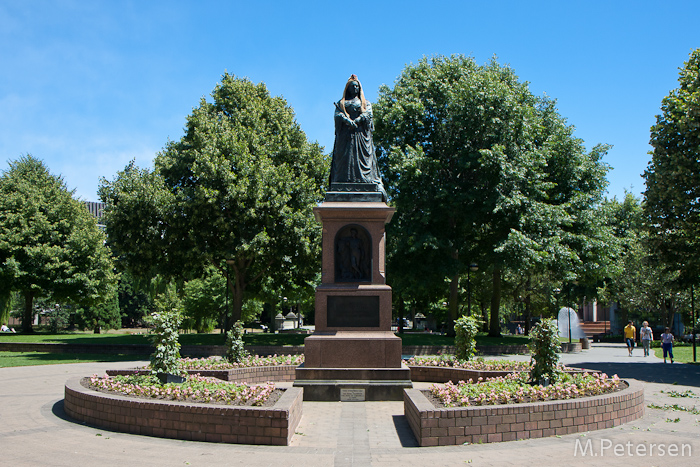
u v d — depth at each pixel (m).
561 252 29.97
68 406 10.95
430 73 33.06
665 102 22.55
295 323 69.62
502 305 60.31
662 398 13.48
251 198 28.22
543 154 31.55
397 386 12.73
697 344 42.22
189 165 29.86
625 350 35.28
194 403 9.29
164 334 11.45
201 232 28.20
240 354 16.38
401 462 7.53
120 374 13.25
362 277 13.76
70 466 7.33
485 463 7.44
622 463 7.41
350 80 15.07
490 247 33.97
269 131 32.38
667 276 40.91
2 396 13.55
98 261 40.94
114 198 29.48
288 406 8.84
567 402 9.21
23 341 33.25
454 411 8.55
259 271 33.44
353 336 13.30
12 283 37.97
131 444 8.52
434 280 32.09
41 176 43.62
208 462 7.51
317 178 33.38
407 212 31.11
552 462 7.47
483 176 29.22
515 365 14.98
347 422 10.33
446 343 29.52
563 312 48.69
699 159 21.27
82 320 53.94
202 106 32.84
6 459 7.67
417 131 32.41
